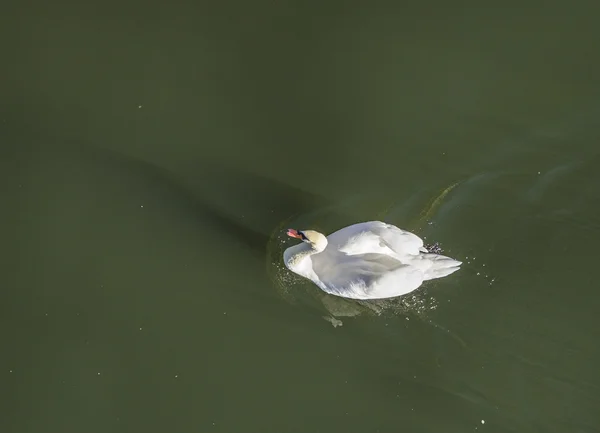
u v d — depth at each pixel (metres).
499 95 16.36
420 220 14.77
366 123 16.14
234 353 13.65
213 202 15.22
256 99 16.52
